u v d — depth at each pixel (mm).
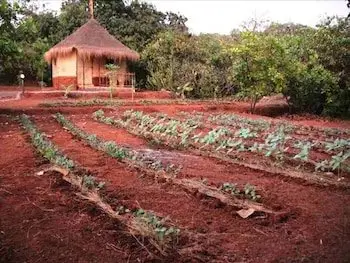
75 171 6566
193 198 5539
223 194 5520
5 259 3846
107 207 5020
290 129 12047
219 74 24344
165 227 4410
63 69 26219
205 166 7309
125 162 7336
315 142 9250
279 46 16672
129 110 15750
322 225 4633
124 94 22969
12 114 14508
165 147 9031
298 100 18281
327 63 17578
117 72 26562
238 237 4371
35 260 3846
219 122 13289
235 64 17516
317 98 17953
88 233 4410
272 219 4797
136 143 9516
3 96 21844
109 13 33188
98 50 25094
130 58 26422
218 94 24297
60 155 7430
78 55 25344
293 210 5059
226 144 8539
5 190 5668
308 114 17906
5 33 12930
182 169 6992
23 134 10219
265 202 5352
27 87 31047
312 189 5973
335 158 6500
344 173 6730
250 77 17219
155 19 33125
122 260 3889
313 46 17938
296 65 16969
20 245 4109
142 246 4117
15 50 13180
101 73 26312
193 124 12273
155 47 28000
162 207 5180
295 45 19188
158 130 10430
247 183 6012
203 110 17953
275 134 10219
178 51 26828
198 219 4832
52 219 4738
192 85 24391
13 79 34000
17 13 13016
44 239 4242
